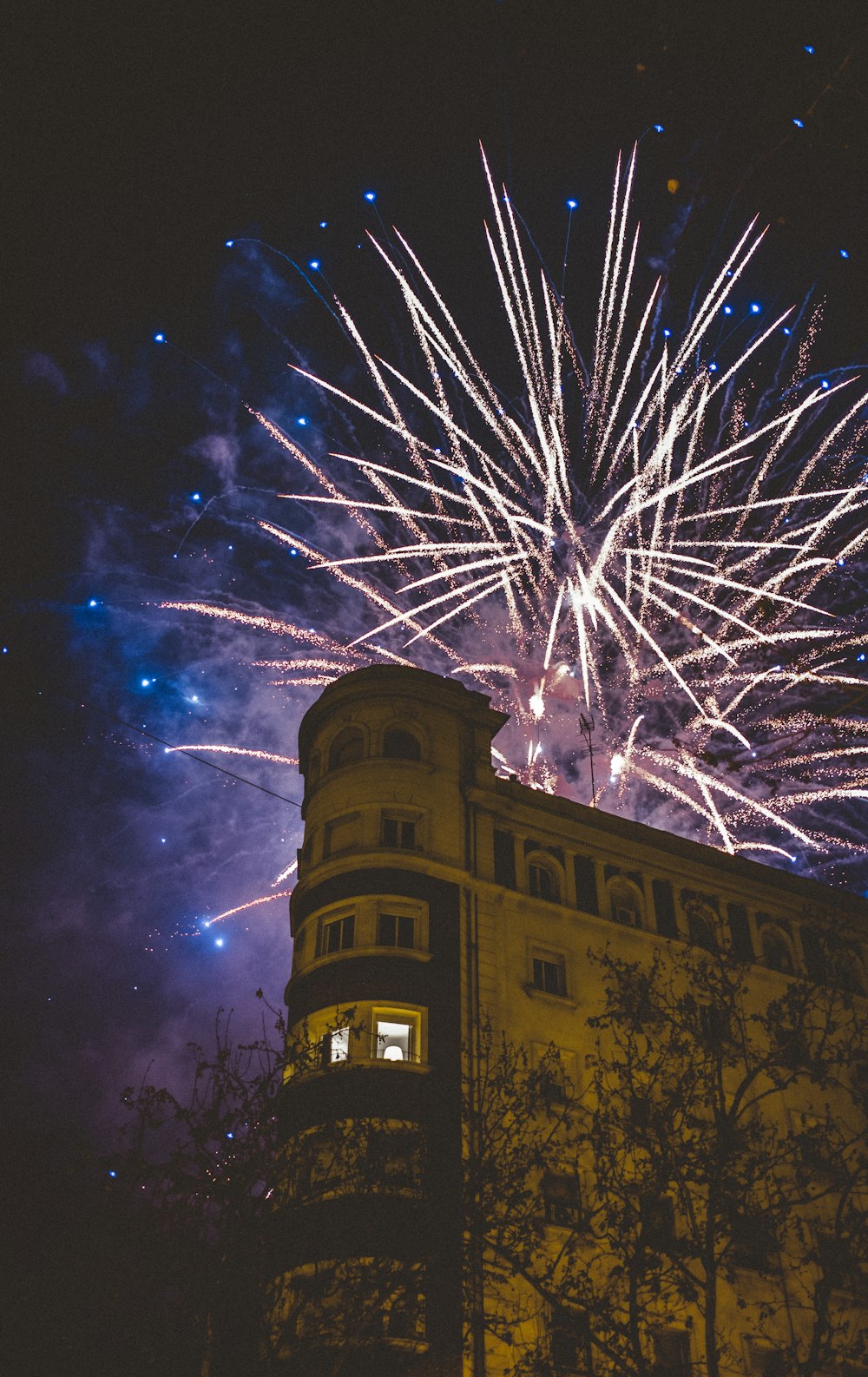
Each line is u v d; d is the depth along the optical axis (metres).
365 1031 35.84
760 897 47.00
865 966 47.62
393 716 42.84
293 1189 29.86
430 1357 30.66
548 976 40.06
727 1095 39.97
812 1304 36.81
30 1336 26.11
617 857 44.59
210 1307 25.70
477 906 39.81
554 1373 30.80
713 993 32.53
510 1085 35.19
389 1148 29.61
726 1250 27.98
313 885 39.75
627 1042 39.22
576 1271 33.66
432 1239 27.88
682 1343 34.56
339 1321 26.66
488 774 43.16
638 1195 29.45
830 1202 39.31
